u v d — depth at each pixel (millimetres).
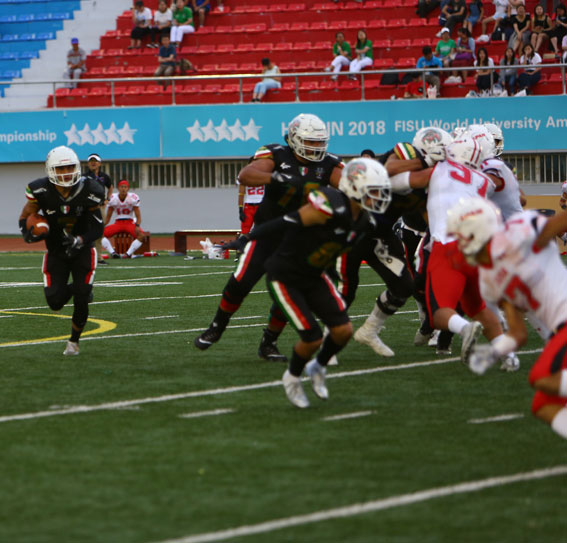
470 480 16703
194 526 14477
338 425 20859
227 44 96125
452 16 90125
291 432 20266
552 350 16547
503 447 18875
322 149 27594
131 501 15719
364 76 87250
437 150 26938
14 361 29500
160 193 92438
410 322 37812
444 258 25484
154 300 46281
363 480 16766
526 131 81438
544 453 18406
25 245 86500
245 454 18531
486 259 16969
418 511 15062
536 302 17078
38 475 17250
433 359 29203
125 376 26844
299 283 21844
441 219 26000
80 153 89625
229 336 34406
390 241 28688
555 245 17203
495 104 81688
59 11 104250
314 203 20953
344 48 89812
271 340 29281
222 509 15258
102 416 21922
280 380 26109
